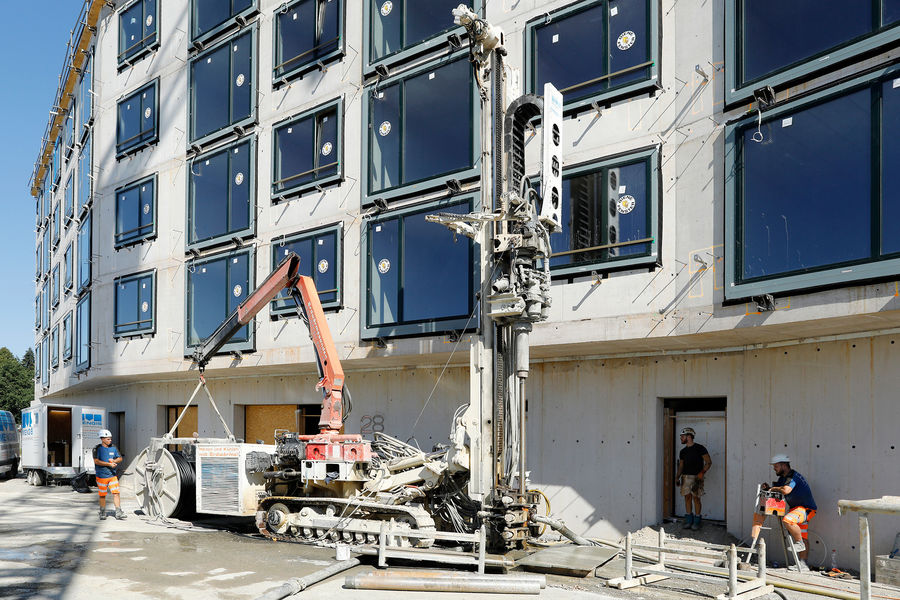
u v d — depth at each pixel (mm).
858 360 10242
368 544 10672
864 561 4750
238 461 12258
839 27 9523
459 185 13664
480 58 10656
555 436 13641
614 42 12023
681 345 11852
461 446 10305
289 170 17156
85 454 21000
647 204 11352
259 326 17375
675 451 12664
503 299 9672
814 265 9484
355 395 17031
